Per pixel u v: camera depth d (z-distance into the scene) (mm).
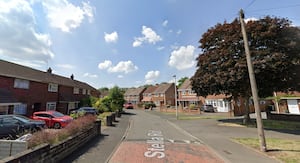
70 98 34031
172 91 66250
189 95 54688
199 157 8461
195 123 21703
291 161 7625
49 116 17797
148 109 57469
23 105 22984
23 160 5004
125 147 10289
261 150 9281
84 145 10430
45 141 7219
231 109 31344
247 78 16594
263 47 16812
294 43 15078
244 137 13078
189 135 14328
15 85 21922
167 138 13148
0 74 19609
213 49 20344
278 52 15594
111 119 20750
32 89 24781
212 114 34562
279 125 18906
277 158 8102
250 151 9344
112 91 36125
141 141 12000
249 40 17281
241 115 31188
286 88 17156
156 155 8727
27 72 25672
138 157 8375
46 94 27828
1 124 11648
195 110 37438
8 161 4453
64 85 32688
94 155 8453
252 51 16328
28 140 7172
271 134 14117
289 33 15844
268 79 16469
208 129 17047
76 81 43594
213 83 18969
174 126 19953
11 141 7129
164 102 63875
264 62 15031
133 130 17078
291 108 31125
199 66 21641
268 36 16188
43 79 27250
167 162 7730
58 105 30859
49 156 6574
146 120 26609
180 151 9508
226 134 14398
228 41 17953
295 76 16109
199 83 20734
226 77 17141
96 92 50656
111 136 13516
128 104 63906
